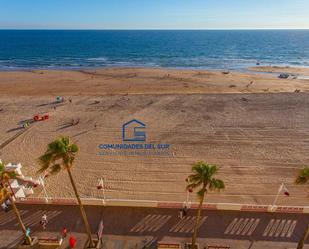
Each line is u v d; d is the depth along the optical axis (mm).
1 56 121688
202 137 32906
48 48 158000
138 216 18656
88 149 29906
